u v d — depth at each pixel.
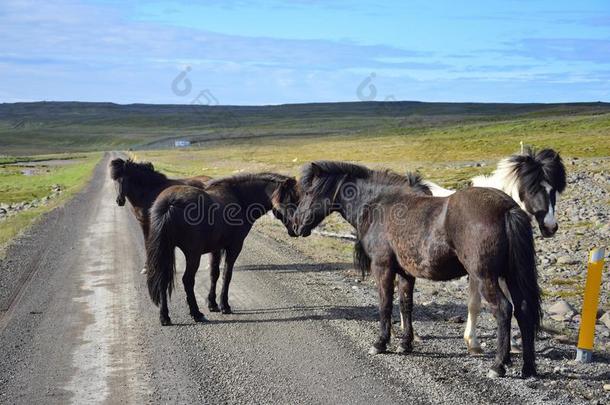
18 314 10.03
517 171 8.29
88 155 138.62
